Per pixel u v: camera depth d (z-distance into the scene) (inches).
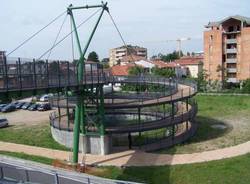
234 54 3998.5
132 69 4119.1
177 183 1141.1
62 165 1301.7
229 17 3941.9
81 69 1347.2
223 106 2795.3
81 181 861.2
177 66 4990.2
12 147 1641.2
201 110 2642.7
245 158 1370.6
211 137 1784.0
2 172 891.4
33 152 1540.4
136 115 2096.5
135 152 1499.8
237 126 2054.6
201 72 4291.3
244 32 3875.5
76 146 1363.2
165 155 1445.6
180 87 2198.6
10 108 2901.1
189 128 1879.9
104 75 1665.8
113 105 1588.3
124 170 1272.1
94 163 1369.3
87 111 1727.4
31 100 3262.8
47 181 878.4
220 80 4037.9
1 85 940.6
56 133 1761.8
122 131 1530.5
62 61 1232.2
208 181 1138.7
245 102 2920.8
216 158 1380.4
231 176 1173.1
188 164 1305.4
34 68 1064.8
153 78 2409.0
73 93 1370.6
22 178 890.1
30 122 2373.3
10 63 972.6
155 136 1766.7
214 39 4077.3
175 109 2110.0
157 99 1711.4
